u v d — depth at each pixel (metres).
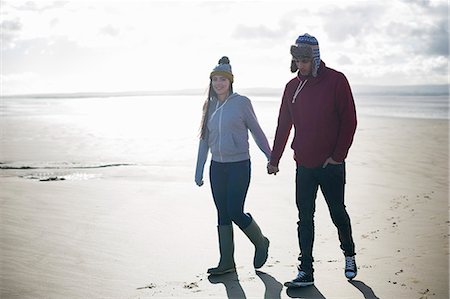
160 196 7.43
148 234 5.59
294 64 4.16
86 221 6.12
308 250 4.01
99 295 3.97
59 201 7.13
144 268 4.56
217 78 4.48
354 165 10.34
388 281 3.95
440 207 6.59
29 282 4.26
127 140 14.70
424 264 4.30
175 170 9.76
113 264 4.68
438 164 10.34
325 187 4.06
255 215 6.43
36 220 6.17
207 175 9.18
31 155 11.97
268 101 45.53
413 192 7.66
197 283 4.14
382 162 10.68
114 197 7.38
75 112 29.64
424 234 5.28
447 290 3.73
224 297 3.80
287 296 3.78
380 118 22.00
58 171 9.77
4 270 4.54
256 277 4.24
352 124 3.94
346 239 4.07
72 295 3.99
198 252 4.98
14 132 17.23
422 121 20.33
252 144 13.39
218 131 4.43
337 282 3.99
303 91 4.06
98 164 10.60
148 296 3.89
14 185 8.27
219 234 4.40
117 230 5.74
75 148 13.08
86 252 5.02
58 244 5.27
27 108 36.78
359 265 4.35
